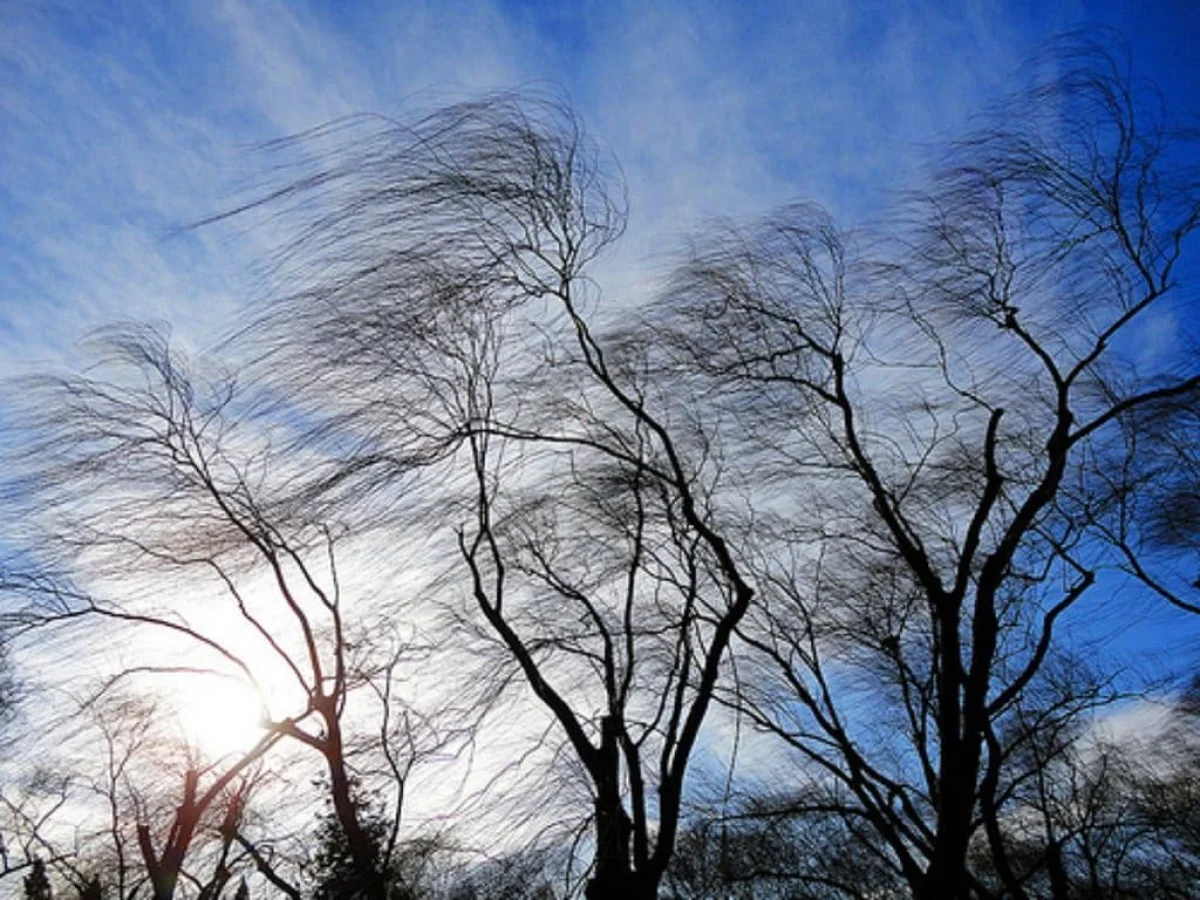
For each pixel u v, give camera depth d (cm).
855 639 1222
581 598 1055
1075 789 1236
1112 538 1153
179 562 1199
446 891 1068
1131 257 1026
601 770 914
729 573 980
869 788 1059
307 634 1166
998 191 1066
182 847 1314
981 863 1340
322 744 1166
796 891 1155
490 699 1070
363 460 1041
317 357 1023
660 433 1023
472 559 1009
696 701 941
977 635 966
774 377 1080
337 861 1164
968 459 1176
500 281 1012
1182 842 1233
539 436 1027
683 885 1102
